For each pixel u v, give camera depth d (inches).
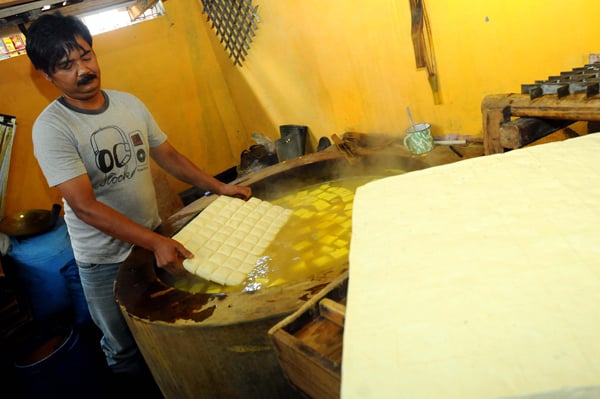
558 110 55.9
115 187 98.3
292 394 71.7
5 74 166.9
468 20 103.3
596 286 24.1
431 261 30.2
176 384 81.1
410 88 126.9
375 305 27.9
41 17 84.3
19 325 147.5
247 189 116.3
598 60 85.4
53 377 118.3
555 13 88.0
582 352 20.9
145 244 86.3
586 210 30.4
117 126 96.0
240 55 191.6
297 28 154.9
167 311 73.7
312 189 127.8
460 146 114.6
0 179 168.4
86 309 151.5
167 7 197.5
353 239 35.7
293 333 34.6
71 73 85.4
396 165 117.4
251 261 89.9
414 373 22.6
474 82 109.8
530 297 24.8
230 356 69.3
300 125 181.0
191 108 212.4
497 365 21.7
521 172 38.2
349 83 146.3
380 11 123.1
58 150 85.7
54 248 147.6
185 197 208.4
